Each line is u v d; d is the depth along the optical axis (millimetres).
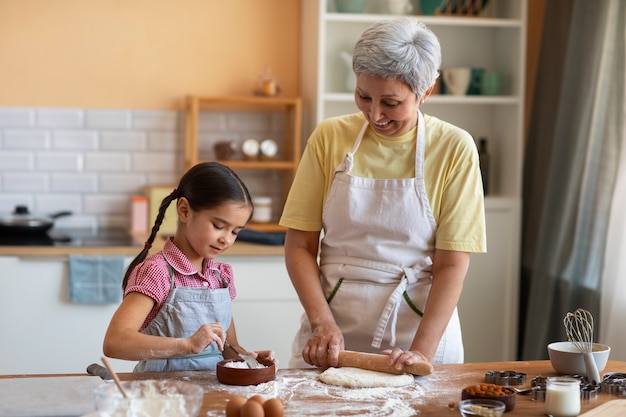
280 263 3715
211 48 4250
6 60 4086
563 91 3613
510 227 4008
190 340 1920
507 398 1766
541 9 4285
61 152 4164
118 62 4180
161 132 4238
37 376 1954
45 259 3539
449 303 2193
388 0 3971
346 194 2301
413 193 2264
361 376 1961
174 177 4270
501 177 4168
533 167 4062
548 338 3621
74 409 1676
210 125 4270
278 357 3738
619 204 3211
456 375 2047
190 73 4242
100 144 4195
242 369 1903
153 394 1605
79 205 4199
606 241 3336
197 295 2129
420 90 2117
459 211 2240
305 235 2406
